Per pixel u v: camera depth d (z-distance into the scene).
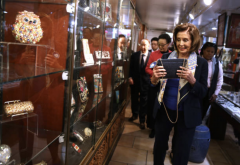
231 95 3.47
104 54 2.24
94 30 1.84
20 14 1.09
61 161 1.33
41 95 1.26
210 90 3.00
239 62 4.31
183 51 1.71
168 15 7.53
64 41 1.24
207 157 2.87
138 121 4.17
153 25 10.66
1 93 1.13
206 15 5.32
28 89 1.21
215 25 5.67
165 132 1.91
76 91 1.50
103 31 2.09
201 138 2.60
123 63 3.18
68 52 1.25
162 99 1.85
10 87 1.15
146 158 2.74
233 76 4.12
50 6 1.18
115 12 2.46
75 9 1.24
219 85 3.09
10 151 1.06
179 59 1.64
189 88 1.73
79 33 1.43
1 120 1.14
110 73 2.50
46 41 1.20
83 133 1.66
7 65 1.06
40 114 1.27
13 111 1.14
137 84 3.84
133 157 2.74
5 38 1.05
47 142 1.24
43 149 1.20
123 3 2.71
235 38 4.64
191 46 1.70
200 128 2.67
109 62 2.43
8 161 1.04
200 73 1.77
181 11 6.66
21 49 1.12
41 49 1.20
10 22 1.06
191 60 1.74
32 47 1.17
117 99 2.94
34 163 1.15
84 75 1.78
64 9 1.21
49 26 1.21
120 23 2.69
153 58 3.16
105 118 2.38
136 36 5.96
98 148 1.98
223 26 4.74
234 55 4.56
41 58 1.20
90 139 1.77
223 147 3.20
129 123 4.03
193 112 1.75
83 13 1.48
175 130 1.89
